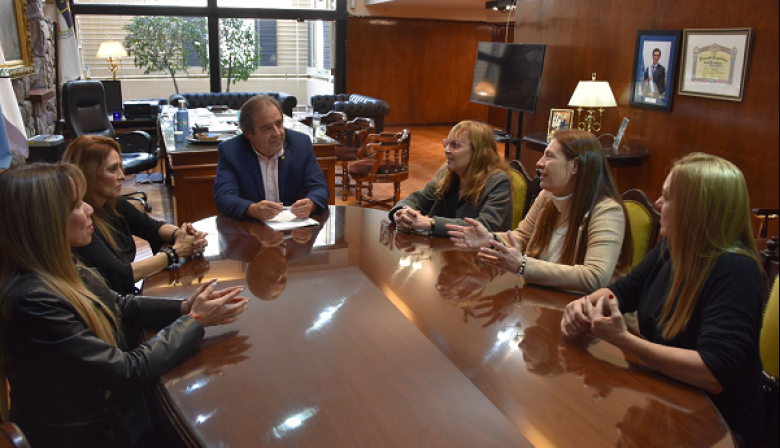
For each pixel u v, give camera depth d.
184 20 9.57
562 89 5.98
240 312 1.41
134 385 1.20
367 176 5.51
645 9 4.83
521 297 1.65
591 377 1.22
